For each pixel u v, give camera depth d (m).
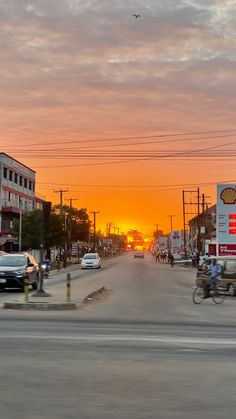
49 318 16.45
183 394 7.34
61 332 13.18
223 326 15.23
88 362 9.40
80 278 42.41
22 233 72.62
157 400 7.03
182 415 6.40
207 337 12.73
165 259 117.69
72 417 6.26
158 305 21.58
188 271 60.38
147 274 51.00
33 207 99.12
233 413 6.51
